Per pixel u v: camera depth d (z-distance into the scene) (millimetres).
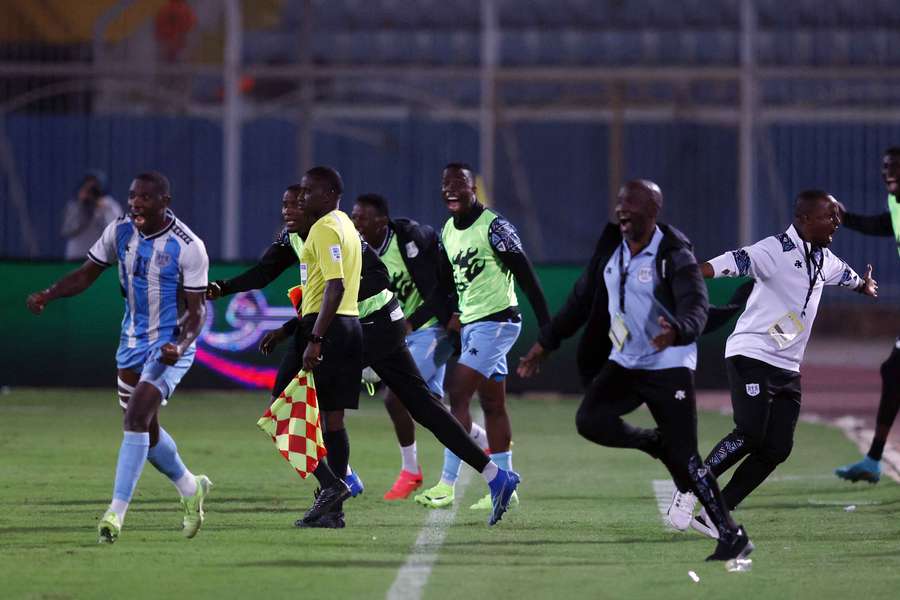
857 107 84250
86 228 62906
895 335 85750
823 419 53469
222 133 80938
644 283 24281
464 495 34156
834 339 86625
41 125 80312
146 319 26609
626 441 25188
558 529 29000
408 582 23047
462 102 85562
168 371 26266
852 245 85000
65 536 27203
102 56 81688
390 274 34812
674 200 82688
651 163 82938
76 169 80438
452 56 89312
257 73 76438
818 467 40281
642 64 89000
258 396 57875
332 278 27250
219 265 58406
